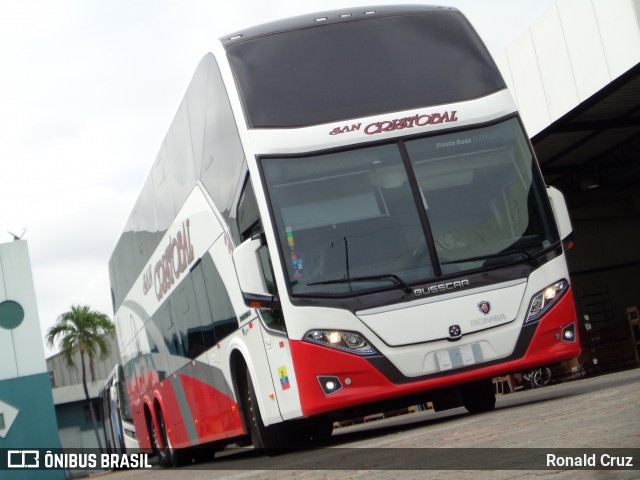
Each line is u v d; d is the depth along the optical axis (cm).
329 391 916
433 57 1028
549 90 2123
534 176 998
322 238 942
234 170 1007
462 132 995
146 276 1598
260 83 997
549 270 968
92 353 6378
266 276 953
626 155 2798
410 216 957
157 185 1426
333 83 999
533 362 948
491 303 945
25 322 3130
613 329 3130
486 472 504
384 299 930
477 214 969
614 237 3319
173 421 1534
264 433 1066
